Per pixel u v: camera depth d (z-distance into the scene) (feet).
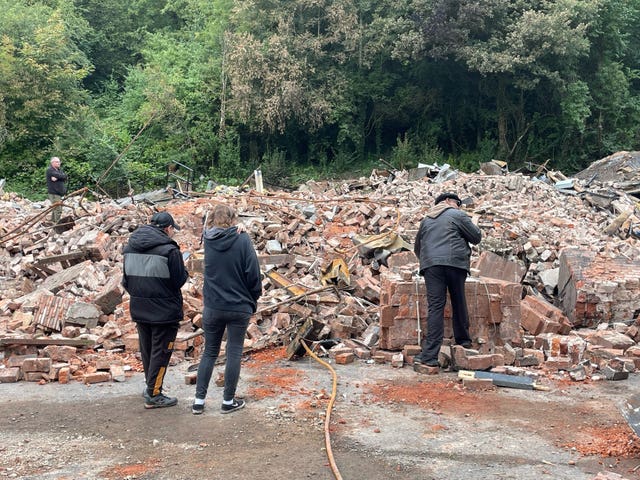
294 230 40.24
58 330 26.53
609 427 18.02
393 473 14.96
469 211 46.70
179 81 131.95
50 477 14.97
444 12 112.27
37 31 115.96
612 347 24.66
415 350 24.41
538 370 23.52
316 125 123.03
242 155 132.16
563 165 124.16
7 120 110.52
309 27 125.29
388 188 62.39
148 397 19.67
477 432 17.63
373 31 122.31
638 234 49.90
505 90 122.72
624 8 122.31
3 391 21.53
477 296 24.45
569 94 115.96
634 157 81.10
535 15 109.29
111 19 162.81
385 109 129.70
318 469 15.16
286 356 25.40
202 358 19.53
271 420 18.61
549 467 15.33
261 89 119.34
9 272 36.27
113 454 16.26
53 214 46.83
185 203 48.42
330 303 28.94
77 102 119.44
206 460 15.79
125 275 19.63
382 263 35.47
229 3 135.23
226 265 19.10
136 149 122.01
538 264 36.88
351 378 22.71
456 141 133.59
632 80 138.92
